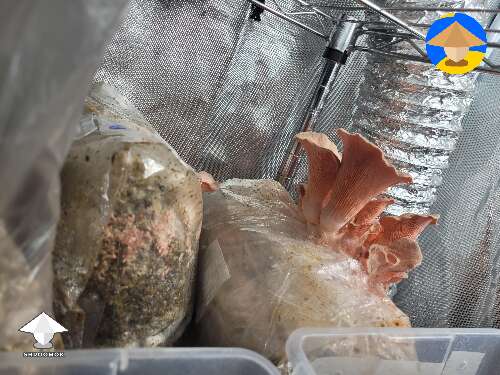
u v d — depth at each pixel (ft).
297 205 1.19
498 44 1.08
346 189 0.94
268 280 0.90
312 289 0.88
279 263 0.92
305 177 1.91
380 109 1.60
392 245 1.03
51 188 0.46
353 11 1.63
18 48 0.36
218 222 1.06
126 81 1.67
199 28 1.70
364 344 0.74
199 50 1.73
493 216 1.58
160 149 0.73
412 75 1.50
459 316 1.64
